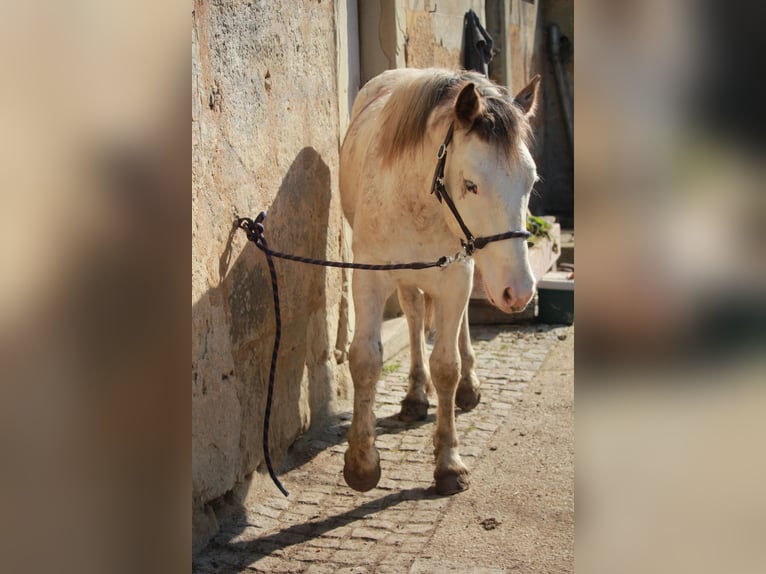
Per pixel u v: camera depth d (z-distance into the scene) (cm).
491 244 274
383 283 334
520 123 277
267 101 365
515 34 939
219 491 317
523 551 295
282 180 381
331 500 347
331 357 451
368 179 334
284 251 385
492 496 344
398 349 569
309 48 420
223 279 320
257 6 353
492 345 593
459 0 729
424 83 313
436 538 308
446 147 288
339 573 283
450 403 351
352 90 574
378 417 448
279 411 381
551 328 633
